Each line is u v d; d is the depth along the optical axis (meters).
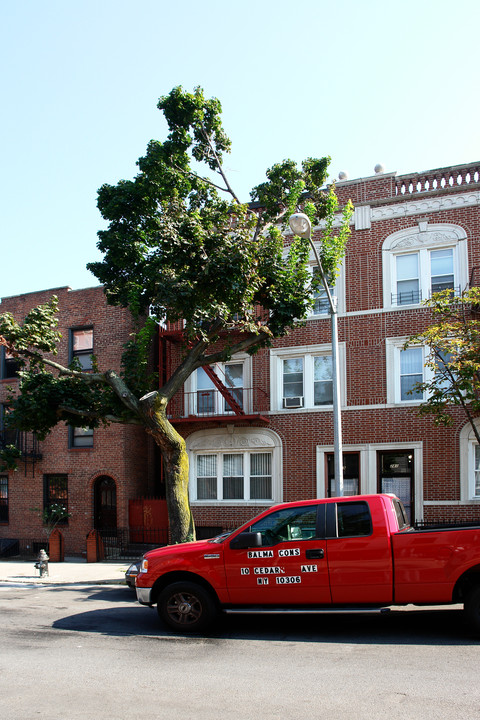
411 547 7.99
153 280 13.52
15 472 24.05
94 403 16.34
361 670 6.80
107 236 14.78
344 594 8.15
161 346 22.02
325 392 19.38
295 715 5.49
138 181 14.53
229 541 8.68
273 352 19.97
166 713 5.62
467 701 5.76
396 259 18.95
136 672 6.96
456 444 17.39
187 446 20.81
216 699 5.98
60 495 23.48
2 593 13.82
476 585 7.91
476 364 13.87
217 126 15.20
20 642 8.52
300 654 7.55
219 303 13.36
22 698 6.11
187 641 8.34
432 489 17.50
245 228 14.43
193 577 9.01
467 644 7.80
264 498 19.78
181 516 14.11
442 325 14.88
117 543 21.64
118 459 22.34
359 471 18.52
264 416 19.72
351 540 8.19
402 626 8.95
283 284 15.08
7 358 25.02
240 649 7.88
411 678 6.47
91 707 5.82
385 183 19.22
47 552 22.94
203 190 15.40
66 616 10.47
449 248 18.36
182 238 12.94
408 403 18.05
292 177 15.34
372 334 18.77
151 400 14.05
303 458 19.17
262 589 8.43
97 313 23.64
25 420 15.87
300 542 8.37
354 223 19.41
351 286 19.22
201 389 21.02
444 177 18.72
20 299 25.09
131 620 9.96
